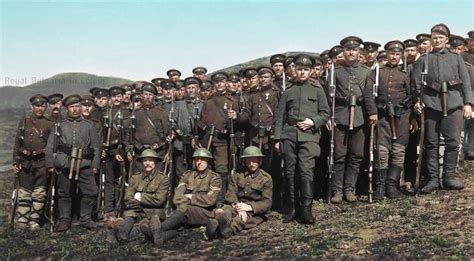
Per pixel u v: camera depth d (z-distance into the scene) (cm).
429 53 846
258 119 902
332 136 823
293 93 796
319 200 888
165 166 925
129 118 926
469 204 759
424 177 905
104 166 935
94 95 966
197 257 668
